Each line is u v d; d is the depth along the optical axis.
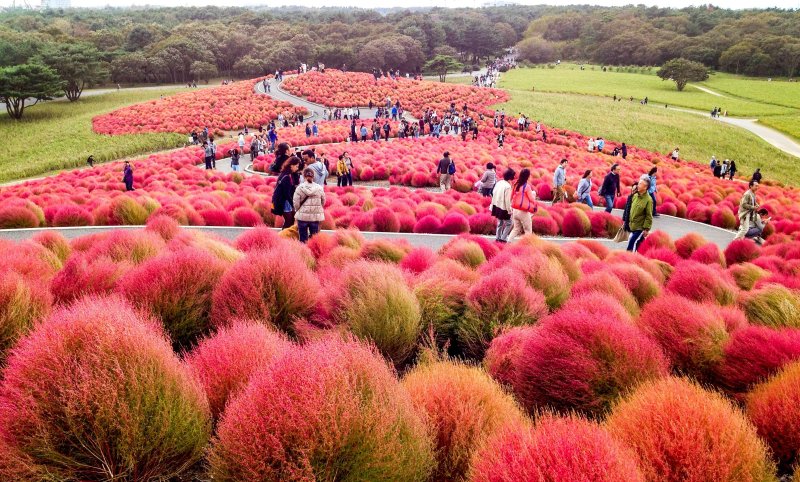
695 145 59.22
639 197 10.96
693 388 2.57
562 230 15.35
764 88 117.56
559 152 39.91
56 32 135.00
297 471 1.99
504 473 1.92
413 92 83.19
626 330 3.29
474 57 179.50
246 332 3.24
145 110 70.56
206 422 2.65
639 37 171.00
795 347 3.46
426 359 3.78
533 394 3.24
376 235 13.08
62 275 4.54
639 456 2.22
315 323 4.50
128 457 2.23
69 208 13.55
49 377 2.27
